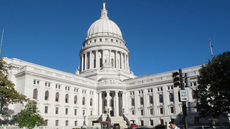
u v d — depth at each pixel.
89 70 128.75
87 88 101.69
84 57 137.12
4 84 62.25
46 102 82.94
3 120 73.00
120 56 136.62
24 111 61.50
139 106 100.19
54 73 88.94
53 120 83.19
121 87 104.00
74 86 95.62
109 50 132.25
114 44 133.88
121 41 143.00
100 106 101.81
